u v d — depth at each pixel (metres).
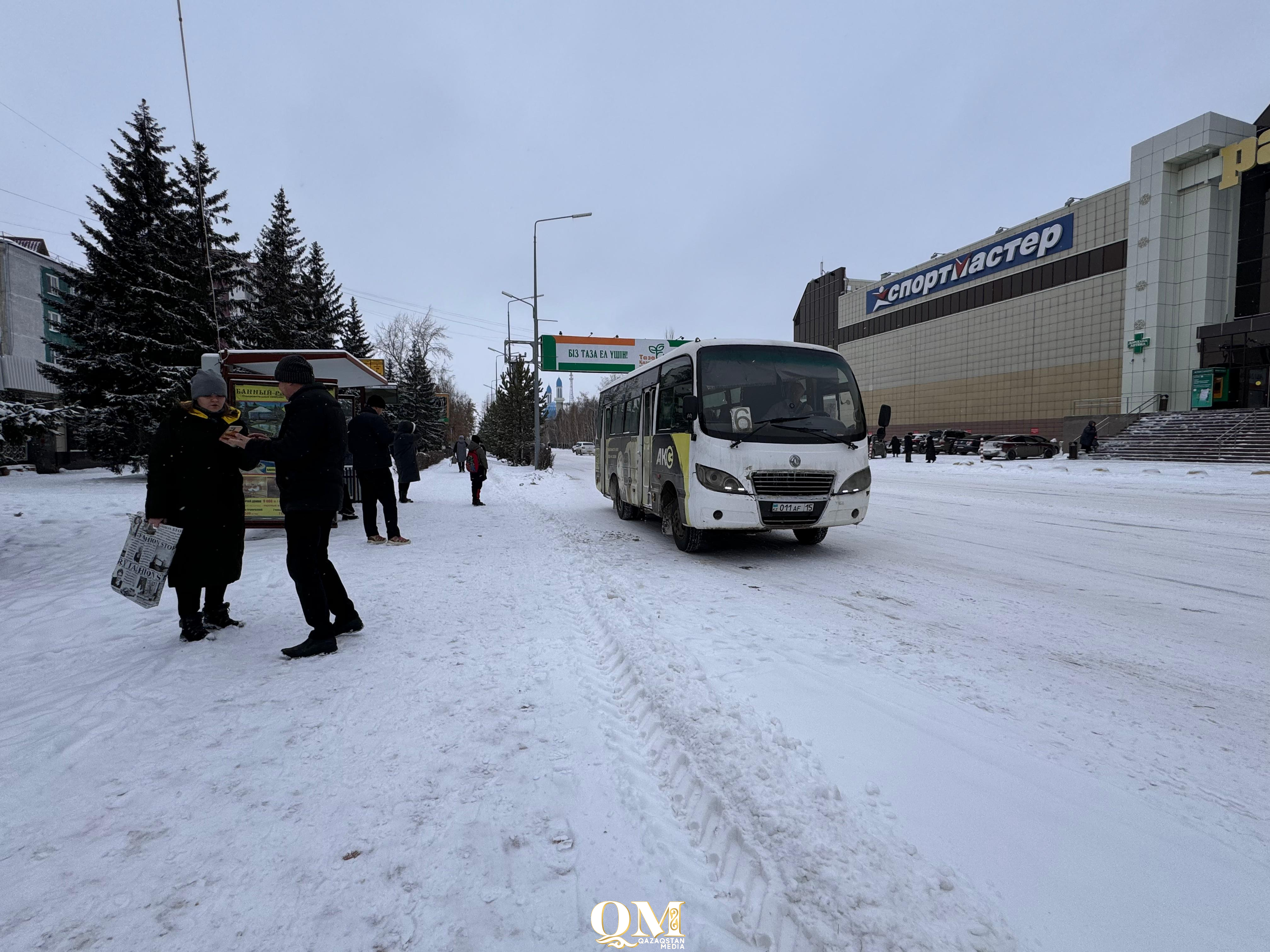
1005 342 41.78
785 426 7.07
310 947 1.66
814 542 8.24
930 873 1.95
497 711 3.10
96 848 2.07
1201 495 14.84
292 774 2.51
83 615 4.96
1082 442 29.23
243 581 6.06
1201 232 31.06
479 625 4.54
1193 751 2.75
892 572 6.55
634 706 3.19
